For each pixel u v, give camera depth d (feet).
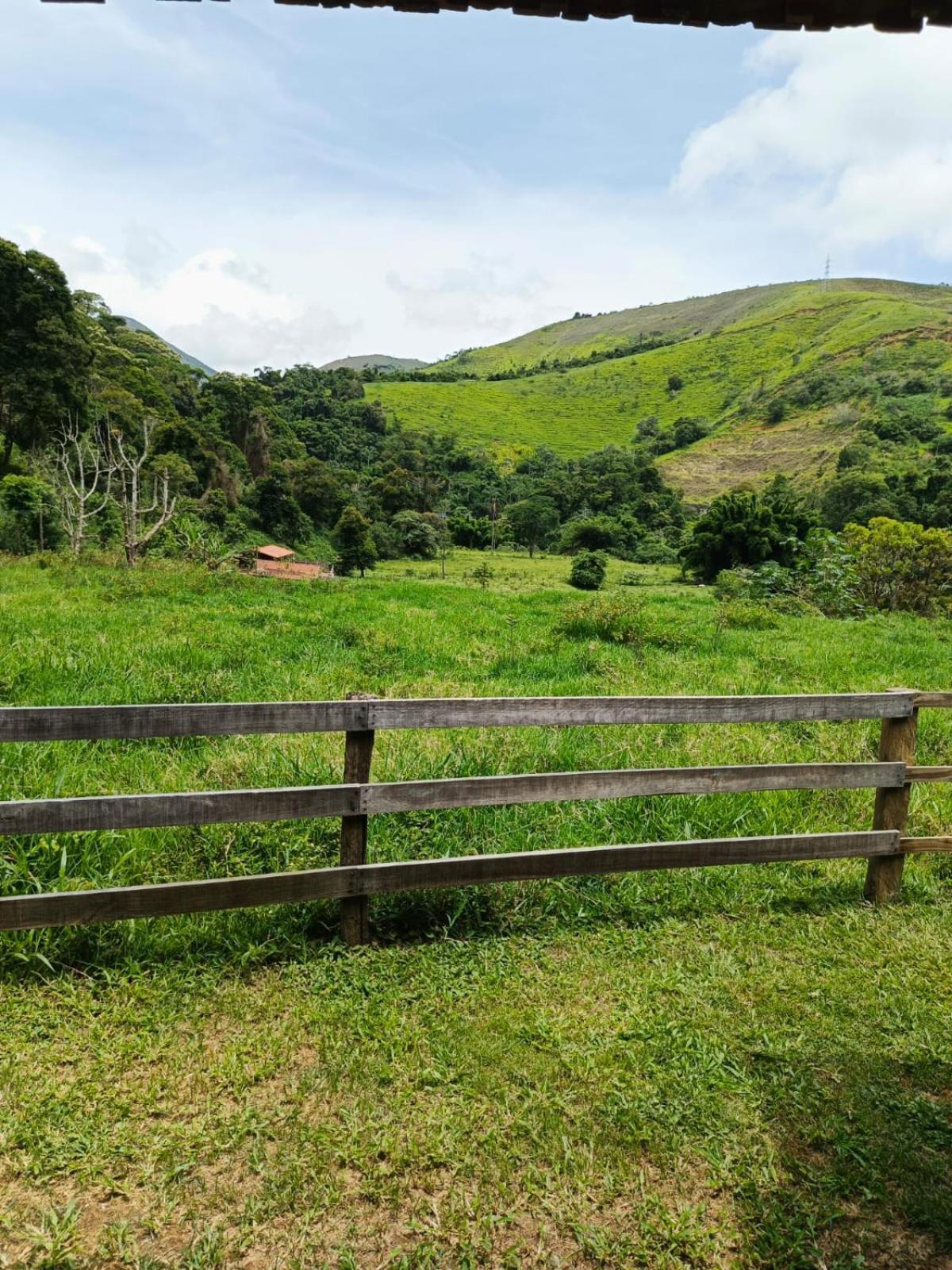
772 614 50.96
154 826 9.00
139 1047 7.96
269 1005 8.74
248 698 20.72
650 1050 8.27
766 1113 7.48
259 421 271.49
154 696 20.15
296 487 258.57
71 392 141.38
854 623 52.80
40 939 9.22
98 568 63.62
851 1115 7.47
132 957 9.27
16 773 13.83
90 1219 6.16
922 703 11.59
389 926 10.58
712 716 10.98
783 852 11.27
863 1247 6.21
